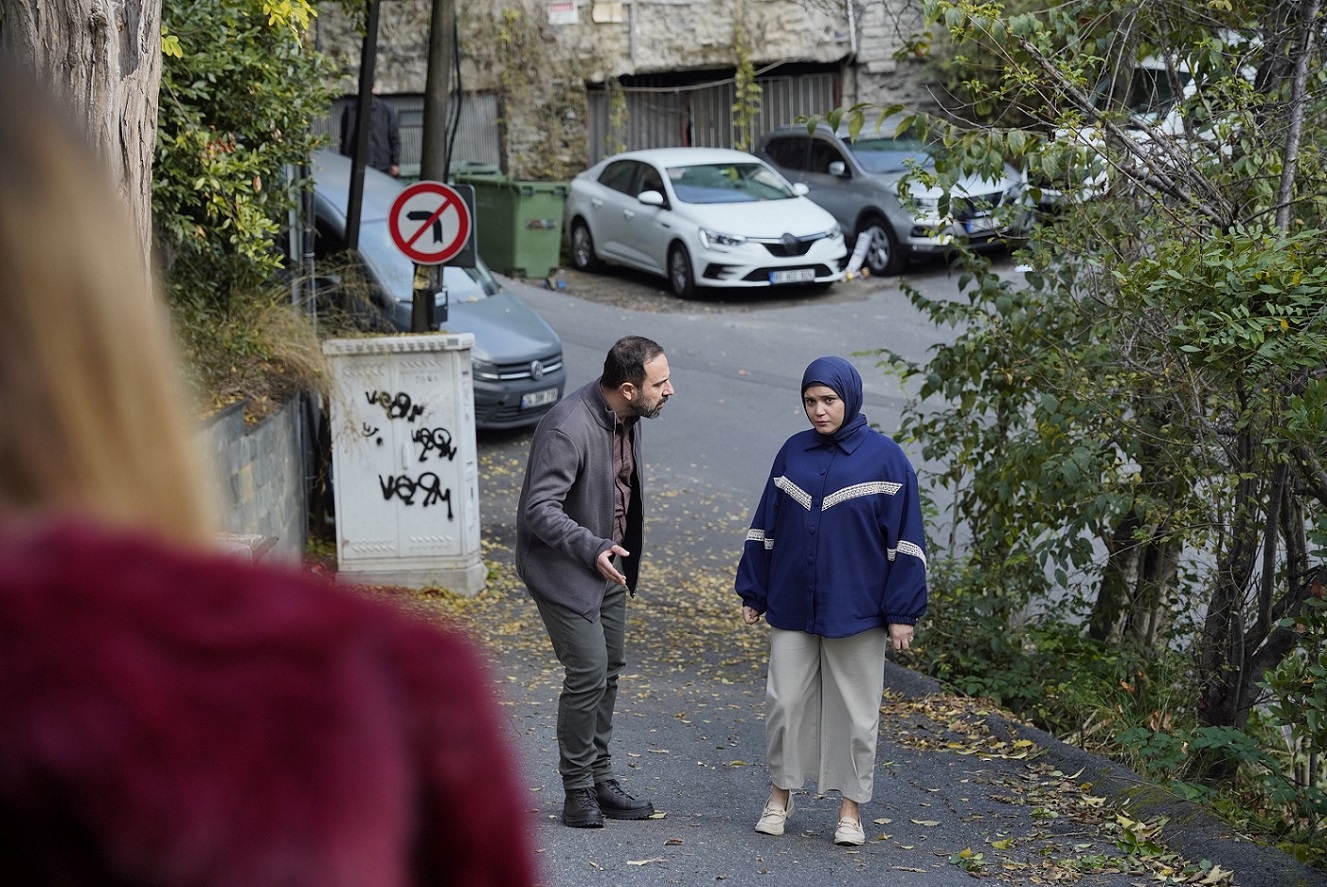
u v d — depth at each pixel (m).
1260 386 5.64
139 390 0.82
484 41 21.95
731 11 22.61
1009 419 7.81
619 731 6.95
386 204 13.28
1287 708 5.55
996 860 5.28
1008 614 7.90
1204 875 5.11
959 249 7.44
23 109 0.80
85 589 0.73
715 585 10.21
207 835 0.70
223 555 0.81
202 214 8.95
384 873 0.76
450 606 9.11
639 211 19.53
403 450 9.23
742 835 5.49
